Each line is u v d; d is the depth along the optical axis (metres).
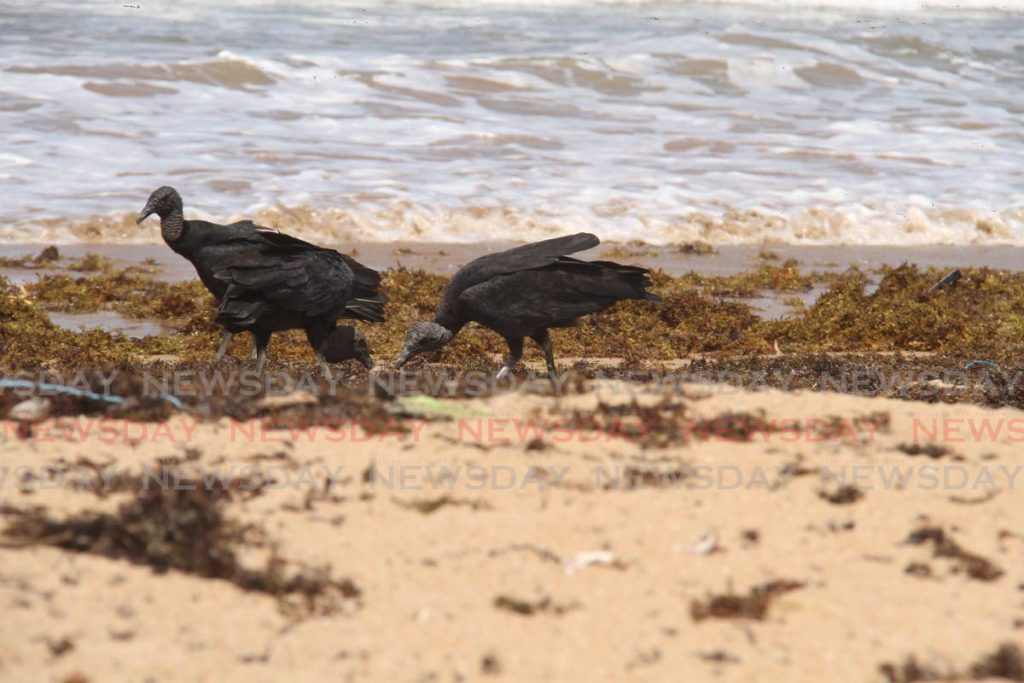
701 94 70.75
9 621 11.25
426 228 46.78
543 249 24.14
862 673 11.12
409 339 24.72
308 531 13.77
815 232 49.88
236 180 49.56
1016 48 87.25
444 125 60.47
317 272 24.00
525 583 12.75
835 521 14.69
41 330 32.06
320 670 10.84
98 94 60.78
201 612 11.78
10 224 43.97
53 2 87.31
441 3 98.62
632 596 12.56
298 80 66.44
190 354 30.78
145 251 43.84
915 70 79.25
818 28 92.31
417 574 12.86
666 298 37.03
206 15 85.94
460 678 10.83
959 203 52.78
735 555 13.63
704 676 10.98
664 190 52.38
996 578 13.28
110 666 10.63
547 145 58.50
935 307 36.12
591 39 82.50
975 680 11.09
